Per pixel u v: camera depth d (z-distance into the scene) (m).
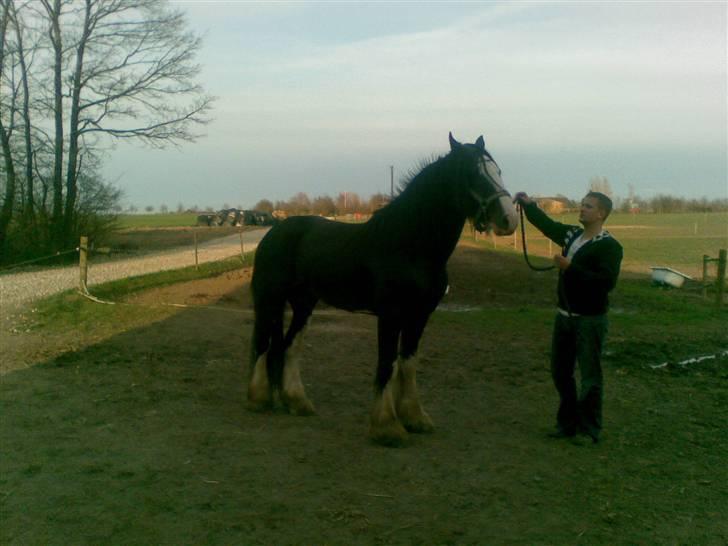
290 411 6.67
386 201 6.15
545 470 5.24
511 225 5.25
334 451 5.61
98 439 5.88
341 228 6.33
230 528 4.25
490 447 5.75
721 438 6.04
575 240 5.77
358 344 9.91
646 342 10.26
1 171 26.59
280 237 6.67
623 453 5.64
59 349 9.52
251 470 5.18
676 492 4.85
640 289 17.64
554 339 5.96
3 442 5.79
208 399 7.18
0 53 26.30
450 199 5.50
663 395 7.44
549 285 17.41
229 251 31.34
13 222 27.33
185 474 5.10
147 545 4.04
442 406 7.03
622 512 4.52
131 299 14.07
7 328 11.23
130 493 4.75
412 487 4.89
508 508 4.57
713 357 9.23
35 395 7.26
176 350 9.37
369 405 7.05
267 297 6.66
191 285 16.47
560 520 4.41
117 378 7.97
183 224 68.69
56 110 28.19
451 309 13.83
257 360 6.80
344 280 6.04
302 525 4.30
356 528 4.26
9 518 4.37
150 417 6.51
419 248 5.62
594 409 5.86
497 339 10.49
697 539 4.16
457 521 4.38
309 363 8.80
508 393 7.55
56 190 28.45
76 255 28.27
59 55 28.00
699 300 16.23
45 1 27.36
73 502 4.61
